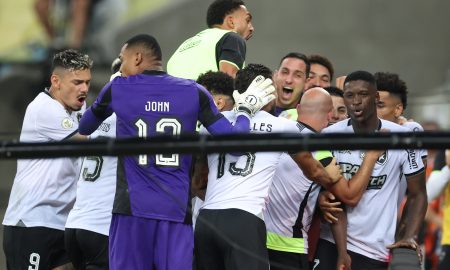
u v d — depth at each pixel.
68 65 22.81
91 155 16.11
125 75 20.92
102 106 20.56
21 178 23.05
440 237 33.94
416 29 49.56
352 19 49.12
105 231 21.88
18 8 44.38
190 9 46.88
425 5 49.62
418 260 21.66
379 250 22.30
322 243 22.75
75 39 44.25
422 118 43.34
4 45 44.25
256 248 20.75
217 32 24.28
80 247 22.11
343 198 21.81
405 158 22.25
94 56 44.44
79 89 22.86
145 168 20.22
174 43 46.75
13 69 43.50
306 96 21.88
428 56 49.72
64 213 23.14
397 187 22.47
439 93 43.78
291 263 22.14
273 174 21.28
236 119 20.88
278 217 22.14
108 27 45.19
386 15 49.47
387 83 24.52
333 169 21.64
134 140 16.05
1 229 32.66
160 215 20.22
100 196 22.02
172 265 20.30
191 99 20.33
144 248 20.36
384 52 49.44
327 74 27.00
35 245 22.94
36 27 44.41
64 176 23.02
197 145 15.94
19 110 42.97
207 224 20.92
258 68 21.86
